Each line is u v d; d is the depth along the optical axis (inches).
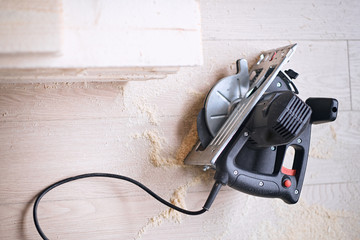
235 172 37.5
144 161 42.9
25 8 27.5
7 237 39.8
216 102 41.9
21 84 40.8
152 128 43.3
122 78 38.0
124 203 42.2
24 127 40.7
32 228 40.3
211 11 45.4
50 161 41.1
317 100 38.4
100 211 41.7
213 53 45.2
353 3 49.4
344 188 47.2
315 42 47.9
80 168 41.6
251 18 46.4
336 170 47.2
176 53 30.3
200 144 42.8
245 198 44.9
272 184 38.6
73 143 41.6
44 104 41.2
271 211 45.4
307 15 47.9
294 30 47.5
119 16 29.4
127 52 29.4
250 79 45.5
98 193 41.8
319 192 46.6
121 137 42.6
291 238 45.4
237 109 40.2
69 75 33.0
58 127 41.4
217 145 38.0
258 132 36.1
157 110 43.5
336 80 48.1
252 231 44.6
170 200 43.1
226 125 39.9
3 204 39.9
